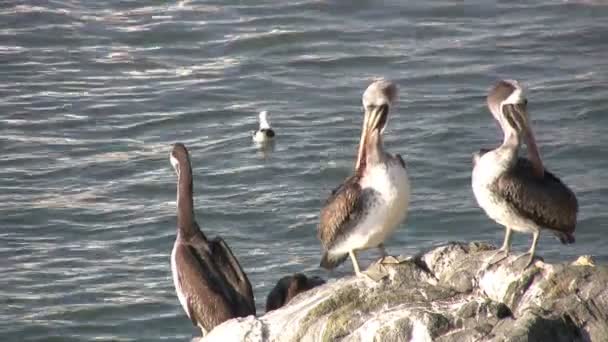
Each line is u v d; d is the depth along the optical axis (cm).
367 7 3706
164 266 2284
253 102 3069
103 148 2828
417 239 2311
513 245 2259
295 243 2330
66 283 2220
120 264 2292
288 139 2800
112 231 2422
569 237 1348
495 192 1279
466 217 2381
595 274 1265
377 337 1218
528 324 1188
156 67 3338
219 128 2916
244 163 2694
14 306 2144
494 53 3328
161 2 3812
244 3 3772
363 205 1309
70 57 3409
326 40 3469
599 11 3625
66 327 2086
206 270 1474
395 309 1248
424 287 1295
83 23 3634
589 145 2680
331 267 1395
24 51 3441
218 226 2409
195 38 3525
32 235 2408
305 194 2531
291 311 1325
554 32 3472
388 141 2738
